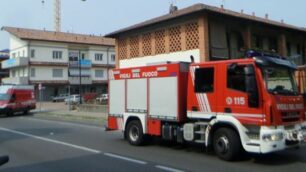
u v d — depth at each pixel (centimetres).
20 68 6888
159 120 1201
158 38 2989
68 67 6769
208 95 1041
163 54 2931
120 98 1369
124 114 1341
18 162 1030
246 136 943
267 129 905
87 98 5175
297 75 1091
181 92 1134
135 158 1062
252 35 3114
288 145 934
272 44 3353
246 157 1040
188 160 1016
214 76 1027
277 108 918
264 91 913
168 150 1196
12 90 3422
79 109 3550
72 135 1677
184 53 2739
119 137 1584
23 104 3519
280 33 3309
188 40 2717
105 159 1058
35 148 1286
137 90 1292
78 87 7238
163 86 1186
